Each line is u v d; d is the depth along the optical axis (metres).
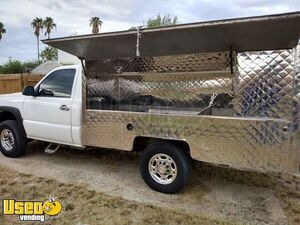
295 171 2.88
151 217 3.02
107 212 3.13
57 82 4.54
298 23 2.70
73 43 3.95
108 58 4.79
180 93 4.79
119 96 5.22
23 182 3.94
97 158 5.14
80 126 4.21
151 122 3.57
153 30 3.28
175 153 3.47
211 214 3.13
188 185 3.93
